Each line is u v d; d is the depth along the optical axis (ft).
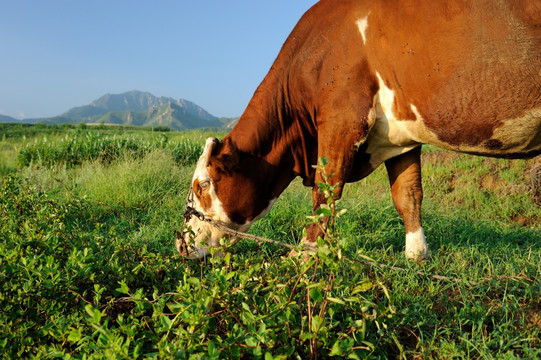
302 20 12.28
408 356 7.90
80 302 8.82
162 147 38.91
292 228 17.21
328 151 11.32
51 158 36.52
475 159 26.94
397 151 11.93
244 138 12.23
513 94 9.20
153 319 7.01
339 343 6.25
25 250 9.87
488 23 9.15
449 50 9.53
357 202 20.21
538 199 22.35
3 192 14.57
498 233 16.71
